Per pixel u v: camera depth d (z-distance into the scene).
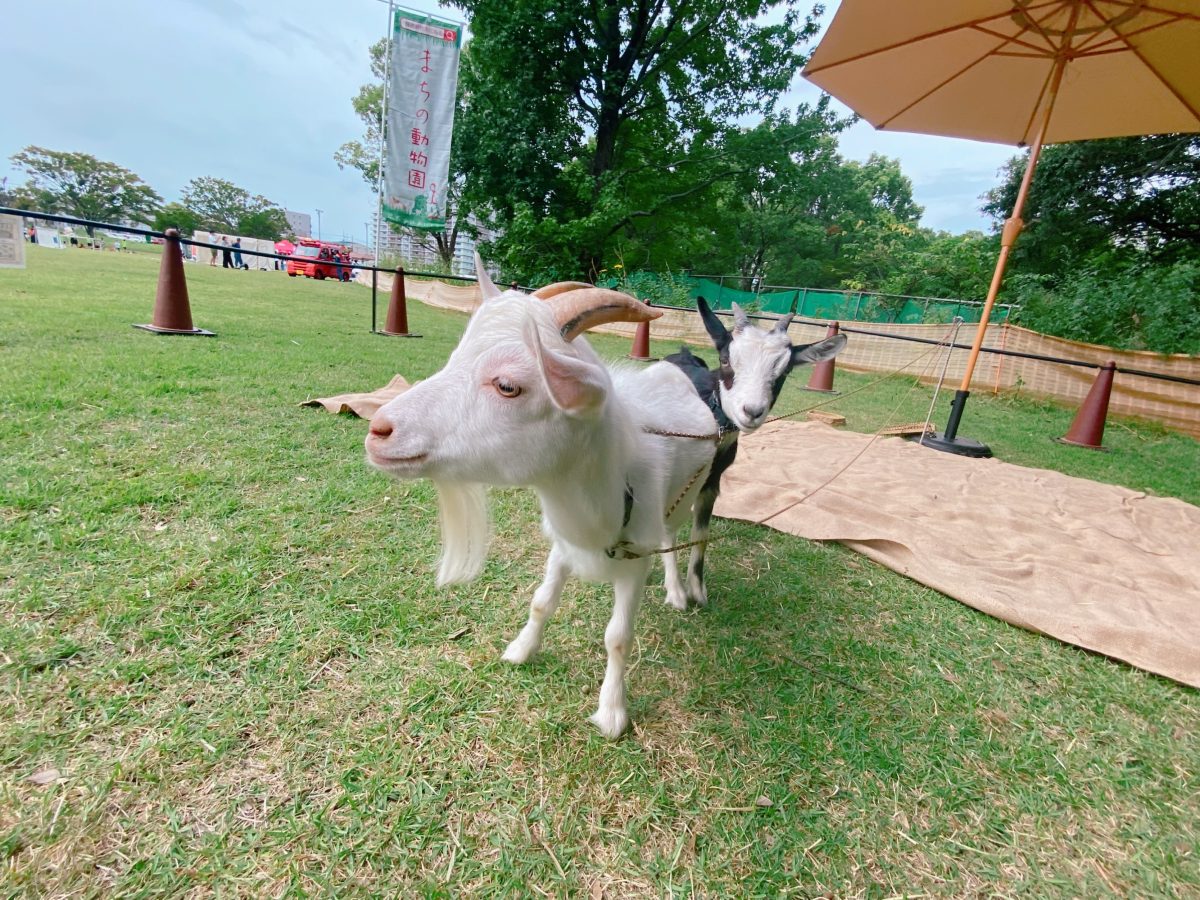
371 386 4.72
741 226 34.00
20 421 3.08
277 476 2.91
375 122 32.31
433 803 1.38
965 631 2.43
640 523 1.63
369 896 1.16
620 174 14.56
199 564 2.11
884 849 1.41
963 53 5.29
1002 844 1.46
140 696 1.53
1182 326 8.77
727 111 16.03
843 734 1.77
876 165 52.72
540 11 13.32
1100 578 2.90
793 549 3.07
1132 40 4.47
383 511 2.73
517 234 14.27
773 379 2.44
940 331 9.79
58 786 1.27
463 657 1.89
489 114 14.62
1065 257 15.30
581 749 1.59
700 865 1.32
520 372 1.18
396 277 7.79
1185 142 13.36
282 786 1.36
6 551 2.01
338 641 1.85
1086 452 5.95
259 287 13.46
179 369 4.46
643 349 8.47
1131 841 1.50
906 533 3.21
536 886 1.23
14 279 8.72
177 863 1.16
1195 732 1.93
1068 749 1.81
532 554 2.65
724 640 2.21
